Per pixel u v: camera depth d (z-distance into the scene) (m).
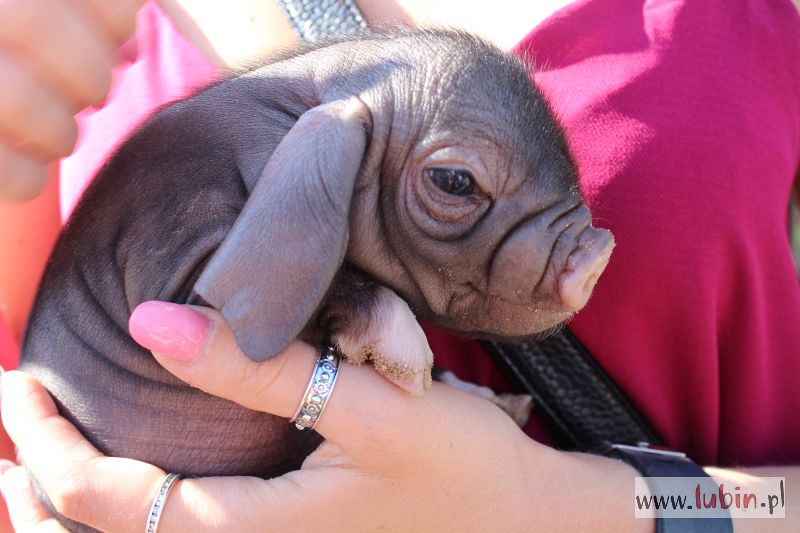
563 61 0.34
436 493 0.28
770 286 0.33
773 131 0.33
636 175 0.32
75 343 0.30
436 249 0.29
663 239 0.32
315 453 0.28
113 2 0.26
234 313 0.25
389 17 0.36
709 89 0.33
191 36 0.38
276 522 0.27
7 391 0.29
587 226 0.29
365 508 0.28
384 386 0.28
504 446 0.29
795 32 0.34
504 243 0.28
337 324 0.28
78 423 0.29
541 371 0.34
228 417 0.30
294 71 0.30
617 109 0.33
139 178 0.29
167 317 0.26
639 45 0.33
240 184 0.28
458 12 0.36
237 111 0.29
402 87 0.28
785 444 0.36
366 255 0.29
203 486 0.28
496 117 0.28
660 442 0.35
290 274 0.25
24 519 0.30
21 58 0.25
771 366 0.34
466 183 0.28
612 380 0.34
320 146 0.26
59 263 0.31
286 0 0.36
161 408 0.29
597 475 0.30
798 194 0.39
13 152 0.26
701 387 0.34
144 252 0.29
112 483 0.27
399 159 0.28
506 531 0.29
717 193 0.32
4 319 0.37
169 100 0.33
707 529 0.30
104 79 0.26
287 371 0.27
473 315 0.30
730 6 0.34
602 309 0.33
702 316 0.32
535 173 0.28
